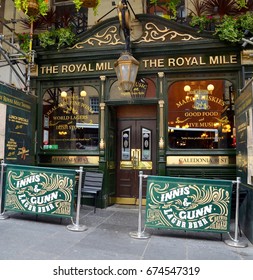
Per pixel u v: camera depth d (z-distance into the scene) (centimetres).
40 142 727
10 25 794
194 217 438
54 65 724
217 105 657
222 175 633
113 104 688
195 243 434
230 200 435
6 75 765
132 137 740
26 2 633
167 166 654
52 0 797
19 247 385
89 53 694
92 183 662
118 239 441
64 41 695
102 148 683
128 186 732
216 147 648
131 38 677
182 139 661
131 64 586
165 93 667
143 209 672
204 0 684
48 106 738
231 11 665
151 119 732
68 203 490
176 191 445
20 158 626
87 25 768
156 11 757
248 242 445
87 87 718
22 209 511
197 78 659
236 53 638
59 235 448
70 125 724
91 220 556
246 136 490
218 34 629
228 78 647
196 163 646
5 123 575
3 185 558
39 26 767
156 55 670
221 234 453
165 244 425
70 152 707
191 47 647
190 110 666
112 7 761
